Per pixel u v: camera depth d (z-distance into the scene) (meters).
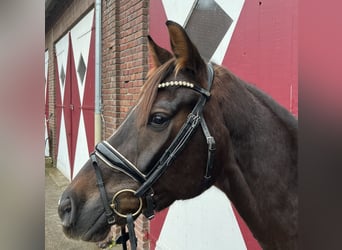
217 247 2.53
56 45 8.62
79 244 4.27
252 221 1.40
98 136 4.45
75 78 6.52
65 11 7.11
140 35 3.39
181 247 2.97
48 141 9.74
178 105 1.30
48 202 6.06
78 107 6.33
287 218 1.35
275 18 1.96
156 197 1.35
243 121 1.35
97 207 1.37
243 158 1.37
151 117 1.30
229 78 1.40
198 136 1.30
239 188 1.38
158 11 3.16
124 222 1.37
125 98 3.81
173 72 1.34
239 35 2.24
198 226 2.75
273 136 1.36
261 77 2.06
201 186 1.35
